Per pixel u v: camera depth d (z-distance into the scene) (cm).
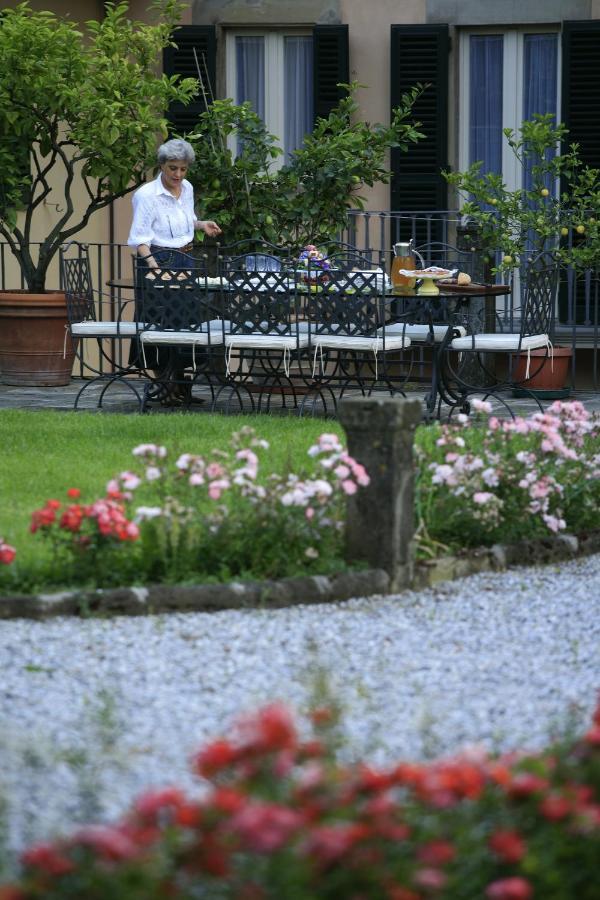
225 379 1375
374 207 1881
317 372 1612
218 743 375
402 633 706
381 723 562
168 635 686
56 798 473
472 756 393
